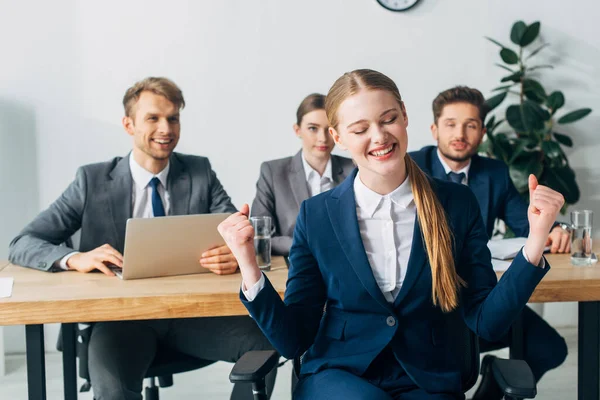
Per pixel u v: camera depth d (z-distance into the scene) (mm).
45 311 1730
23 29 3400
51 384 3148
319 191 2781
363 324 1533
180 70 3543
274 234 2736
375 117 1453
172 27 3518
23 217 3467
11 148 3434
